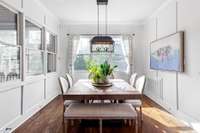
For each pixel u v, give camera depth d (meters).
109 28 7.27
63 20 6.98
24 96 4.06
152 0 4.73
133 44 7.28
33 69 4.82
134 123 3.82
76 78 7.23
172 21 4.57
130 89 3.58
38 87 5.00
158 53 5.42
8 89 3.37
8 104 3.40
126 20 6.99
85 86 4.01
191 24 3.63
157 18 5.73
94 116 2.98
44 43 5.54
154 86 6.05
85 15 6.25
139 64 7.30
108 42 4.43
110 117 2.97
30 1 4.38
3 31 3.34
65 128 3.21
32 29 4.72
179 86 4.20
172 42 4.40
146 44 6.97
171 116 4.30
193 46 3.56
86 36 7.26
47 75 5.80
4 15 3.38
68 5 5.14
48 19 5.87
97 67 4.22
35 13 4.73
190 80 3.69
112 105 3.36
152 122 3.88
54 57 6.84
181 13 4.07
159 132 3.32
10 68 3.58
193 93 3.57
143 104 5.53
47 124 3.80
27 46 4.37
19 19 3.91
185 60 3.90
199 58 3.34
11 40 3.65
